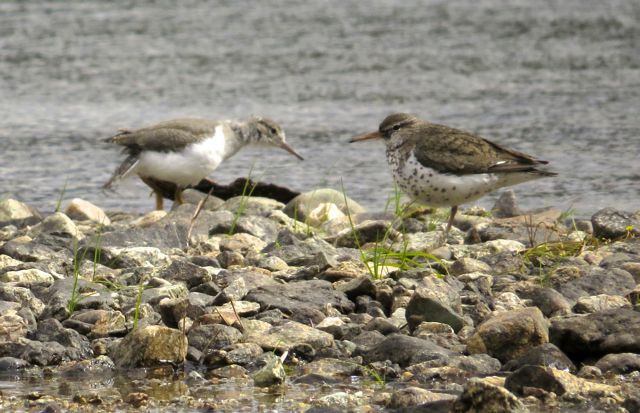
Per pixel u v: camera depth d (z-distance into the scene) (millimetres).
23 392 8531
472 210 15844
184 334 9266
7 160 20359
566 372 8398
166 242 13320
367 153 20844
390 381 8742
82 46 29688
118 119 23156
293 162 20297
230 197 17250
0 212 15672
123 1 35688
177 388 8664
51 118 23344
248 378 8906
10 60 28078
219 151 16656
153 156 16109
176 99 24641
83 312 10070
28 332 9594
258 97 24781
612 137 21391
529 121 22641
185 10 34625
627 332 9008
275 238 13906
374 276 11289
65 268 11953
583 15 33844
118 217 16391
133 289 10922
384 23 32750
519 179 13289
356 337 9586
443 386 8594
